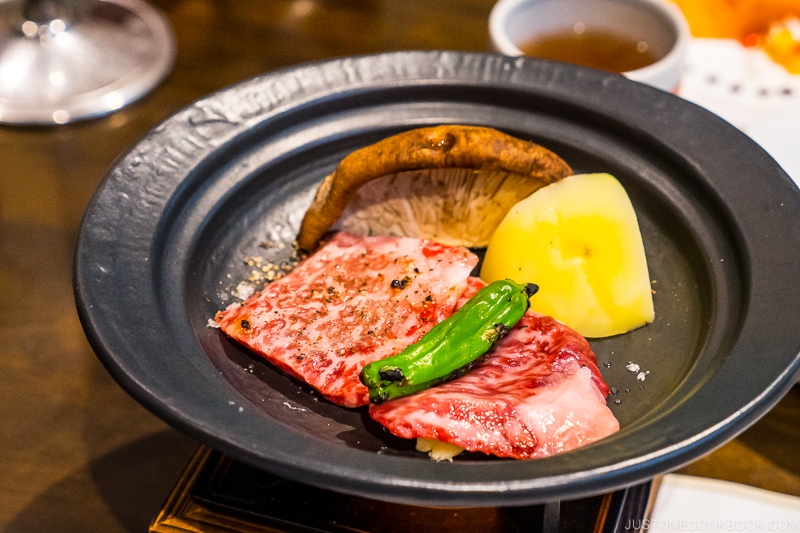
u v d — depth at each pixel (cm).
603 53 47
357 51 53
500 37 45
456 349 35
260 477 36
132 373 33
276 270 40
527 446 33
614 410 35
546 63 42
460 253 38
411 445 35
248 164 40
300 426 35
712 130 40
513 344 36
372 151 38
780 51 50
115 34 54
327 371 36
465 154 37
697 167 39
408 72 42
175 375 33
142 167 38
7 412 39
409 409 34
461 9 55
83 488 38
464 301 37
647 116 40
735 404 32
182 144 39
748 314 34
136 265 36
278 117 41
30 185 47
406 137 38
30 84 51
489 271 39
